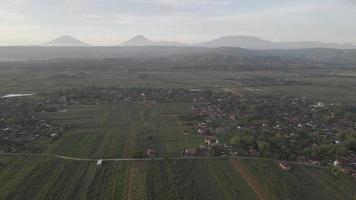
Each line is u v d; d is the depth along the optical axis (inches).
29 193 4087.1
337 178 4606.3
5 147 5723.4
